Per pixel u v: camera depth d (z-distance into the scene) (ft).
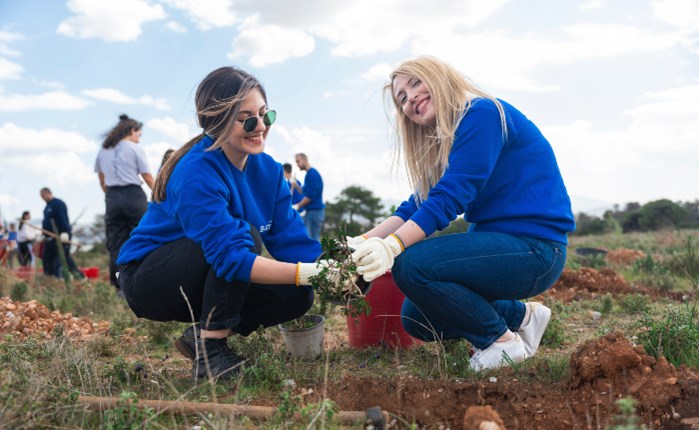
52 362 9.48
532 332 10.98
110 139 22.27
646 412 7.61
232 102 9.16
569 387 8.61
